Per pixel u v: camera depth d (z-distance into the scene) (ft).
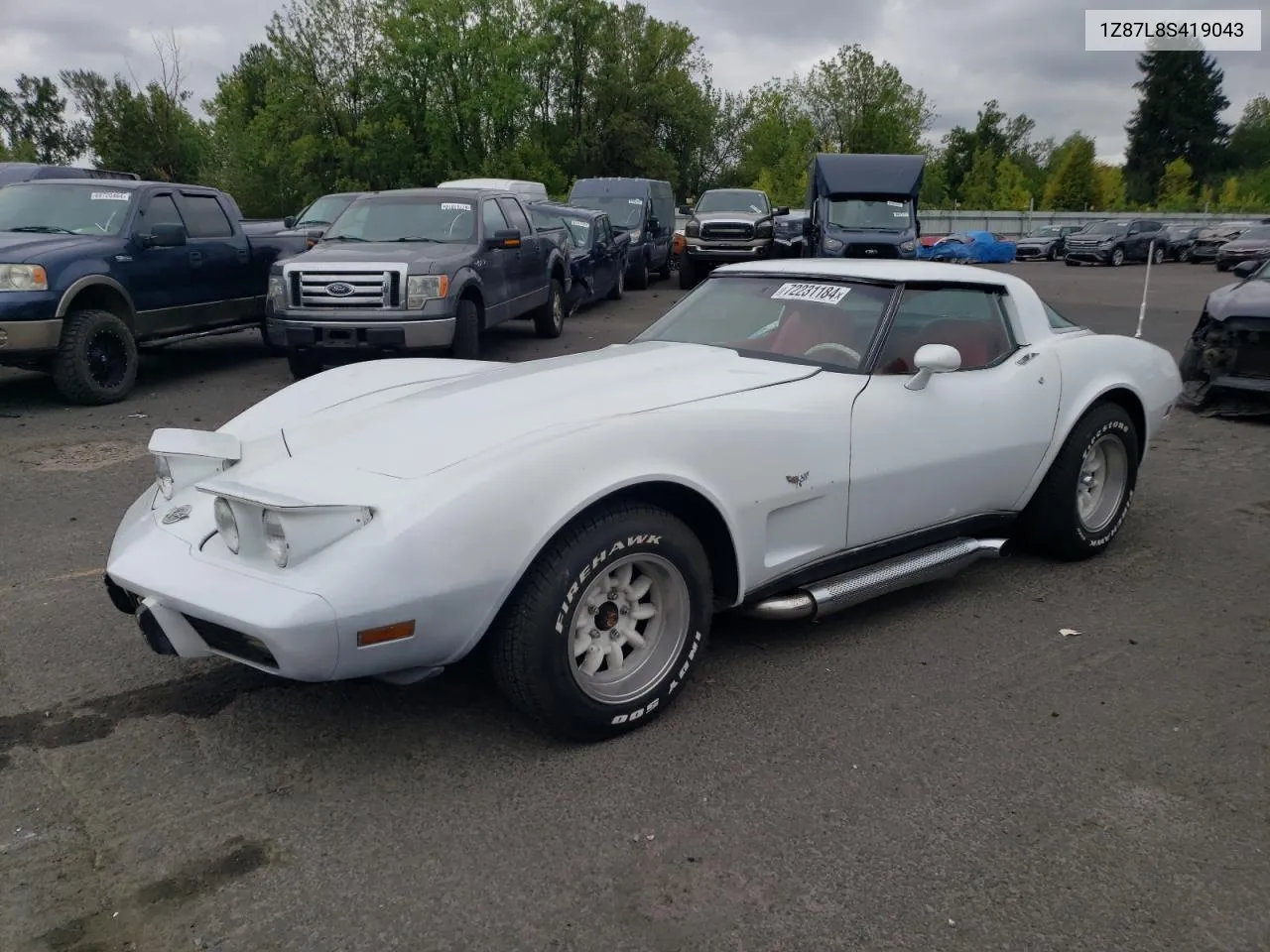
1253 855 8.23
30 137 276.82
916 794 9.11
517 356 35.94
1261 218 121.19
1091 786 9.24
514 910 7.60
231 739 10.14
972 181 222.07
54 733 10.29
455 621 8.77
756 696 11.02
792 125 193.57
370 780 9.38
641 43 174.81
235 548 8.91
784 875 8.00
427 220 32.86
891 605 13.71
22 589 14.26
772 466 10.73
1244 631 12.88
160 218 30.48
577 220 50.90
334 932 7.37
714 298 14.17
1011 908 7.60
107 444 23.31
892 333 12.45
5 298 25.55
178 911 7.61
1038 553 15.72
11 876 8.00
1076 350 14.51
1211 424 25.82
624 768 9.57
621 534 9.52
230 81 158.40
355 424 10.60
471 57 132.77
